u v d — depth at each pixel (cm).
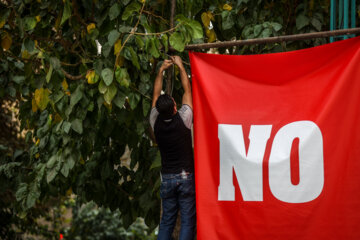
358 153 812
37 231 2473
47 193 1320
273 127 855
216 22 1220
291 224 817
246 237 837
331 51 848
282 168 830
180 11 1134
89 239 2962
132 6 965
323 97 840
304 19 1125
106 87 920
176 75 1191
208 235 856
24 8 1080
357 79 827
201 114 903
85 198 1353
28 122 1308
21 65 1208
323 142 824
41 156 1304
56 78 971
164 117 915
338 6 1052
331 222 806
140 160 1285
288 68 870
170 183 921
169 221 931
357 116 820
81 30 1154
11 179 1304
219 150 874
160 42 1066
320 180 817
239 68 896
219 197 862
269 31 1091
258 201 836
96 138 1202
